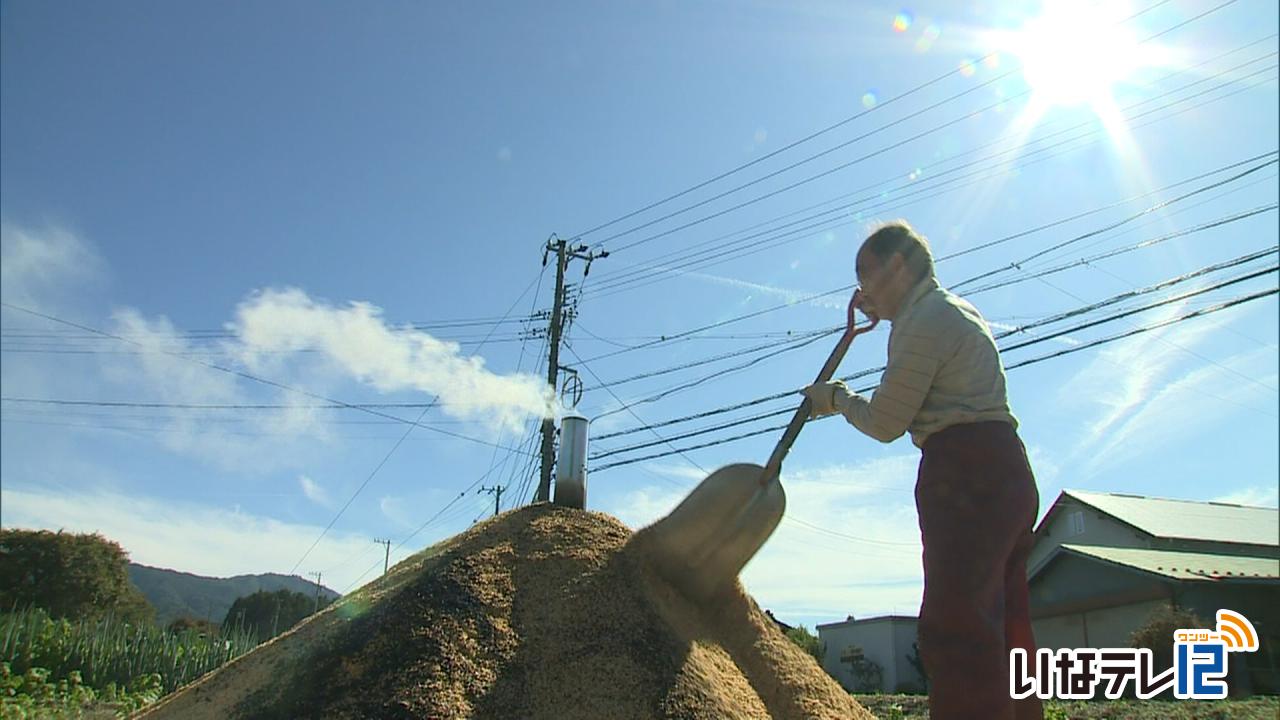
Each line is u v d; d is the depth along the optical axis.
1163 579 13.20
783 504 3.15
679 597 3.15
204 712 2.83
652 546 3.21
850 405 2.42
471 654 2.70
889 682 23.88
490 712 2.51
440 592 2.95
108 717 5.93
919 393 2.14
